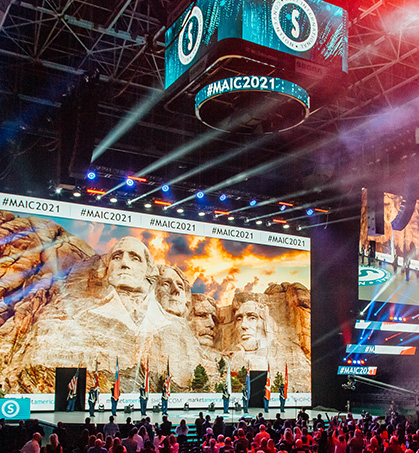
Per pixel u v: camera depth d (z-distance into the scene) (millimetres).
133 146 27188
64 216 27000
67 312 26359
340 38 16500
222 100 18672
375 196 28000
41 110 25391
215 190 28672
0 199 25812
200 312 29344
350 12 18328
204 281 29719
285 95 16438
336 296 31516
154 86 25703
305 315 31797
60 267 26578
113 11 20719
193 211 29859
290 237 32281
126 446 12891
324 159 30578
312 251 32906
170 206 29031
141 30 22562
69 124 21703
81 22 20875
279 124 19281
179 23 17031
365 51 22766
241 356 29969
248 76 16500
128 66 23312
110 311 27250
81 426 20906
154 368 27750
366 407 31688
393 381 33000
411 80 23750
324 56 16109
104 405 26297
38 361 25406
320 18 16188
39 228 26406
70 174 20875
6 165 25969
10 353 24938
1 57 23875
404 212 26844
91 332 26641
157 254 28766
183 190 28844
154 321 28125
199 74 15727
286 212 31766
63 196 27062
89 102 20578
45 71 24656
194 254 29672
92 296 27016
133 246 28250
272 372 30531
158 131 28016
